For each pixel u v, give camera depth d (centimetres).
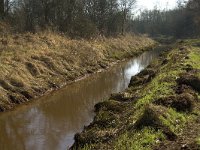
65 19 4200
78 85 2548
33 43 2919
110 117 1440
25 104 1970
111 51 4256
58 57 2877
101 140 1186
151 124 1121
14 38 2914
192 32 8769
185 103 1331
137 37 7200
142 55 4944
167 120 1165
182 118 1237
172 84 1625
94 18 5519
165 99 1359
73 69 2862
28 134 1505
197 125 1205
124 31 7175
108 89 2412
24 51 2631
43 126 1606
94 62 3338
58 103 2027
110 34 5803
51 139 1441
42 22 3819
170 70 2020
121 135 1140
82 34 4228
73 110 1872
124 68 3481
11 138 1466
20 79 2136
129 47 5178
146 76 2373
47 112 1841
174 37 9369
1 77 2028
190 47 3647
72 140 1420
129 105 1602
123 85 2561
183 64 2161
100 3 5625
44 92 2239
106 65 3500
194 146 978
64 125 1620
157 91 1546
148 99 1460
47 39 3219
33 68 2417
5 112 1808
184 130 1155
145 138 1041
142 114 1188
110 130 1270
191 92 1487
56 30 3834
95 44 4062
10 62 2289
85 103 2017
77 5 4584
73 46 3362
